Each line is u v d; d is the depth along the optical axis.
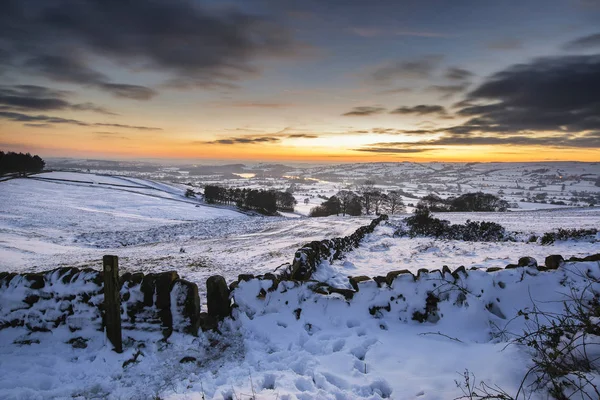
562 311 3.59
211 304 3.85
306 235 24.95
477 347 3.10
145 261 13.70
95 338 3.56
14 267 15.45
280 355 3.27
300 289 4.11
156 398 2.70
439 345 3.27
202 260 13.21
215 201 75.06
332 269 7.95
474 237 16.53
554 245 11.95
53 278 3.79
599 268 3.97
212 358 3.29
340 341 3.46
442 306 3.80
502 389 2.41
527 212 38.59
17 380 2.93
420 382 2.71
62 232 30.50
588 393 2.12
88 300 3.65
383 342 3.40
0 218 33.62
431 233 18.02
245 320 3.82
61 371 3.13
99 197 56.19
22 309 3.76
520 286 3.90
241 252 16.23
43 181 65.38
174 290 3.53
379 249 13.09
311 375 2.91
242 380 2.89
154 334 3.52
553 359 2.44
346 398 2.60
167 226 36.50
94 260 16.28
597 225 20.00
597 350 2.44
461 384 2.57
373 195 78.38
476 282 3.91
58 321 3.68
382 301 3.99
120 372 3.10
